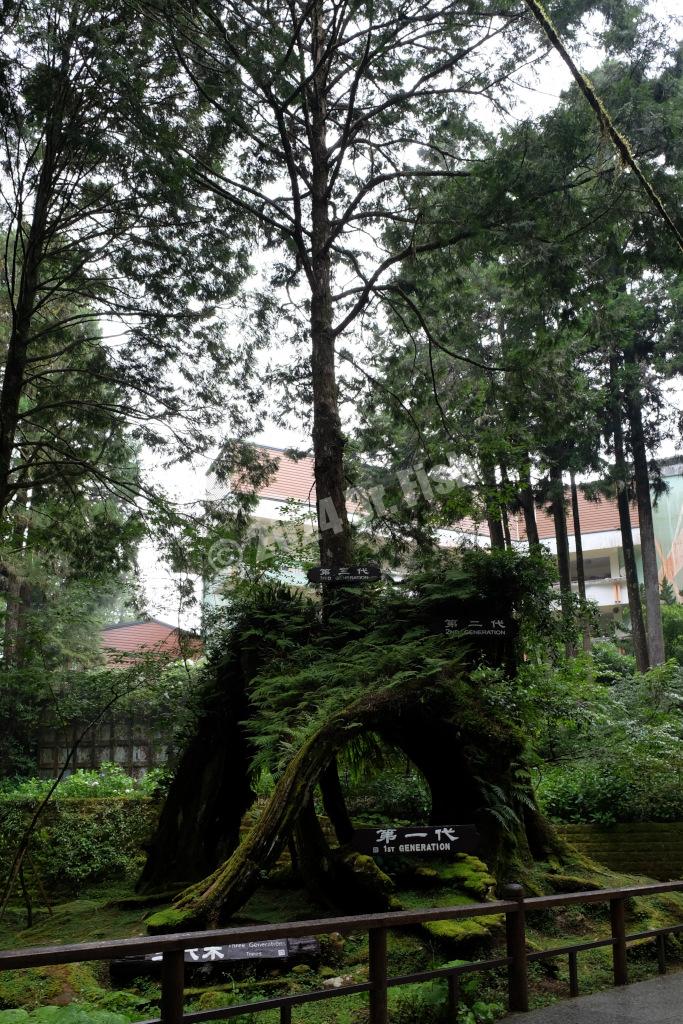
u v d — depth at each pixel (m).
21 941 8.53
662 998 5.96
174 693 11.48
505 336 17.05
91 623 19.66
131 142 12.58
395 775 12.84
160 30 11.54
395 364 14.86
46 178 13.57
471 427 13.92
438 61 12.69
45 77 11.91
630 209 11.07
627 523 23.94
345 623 10.26
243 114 12.14
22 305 14.06
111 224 15.18
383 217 14.14
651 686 15.09
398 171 13.70
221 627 11.35
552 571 9.92
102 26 11.90
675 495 33.97
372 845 7.61
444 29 11.93
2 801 12.72
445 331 15.28
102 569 14.48
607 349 21.42
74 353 16.41
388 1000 5.86
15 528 15.03
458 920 7.39
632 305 20.80
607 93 10.78
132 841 12.59
